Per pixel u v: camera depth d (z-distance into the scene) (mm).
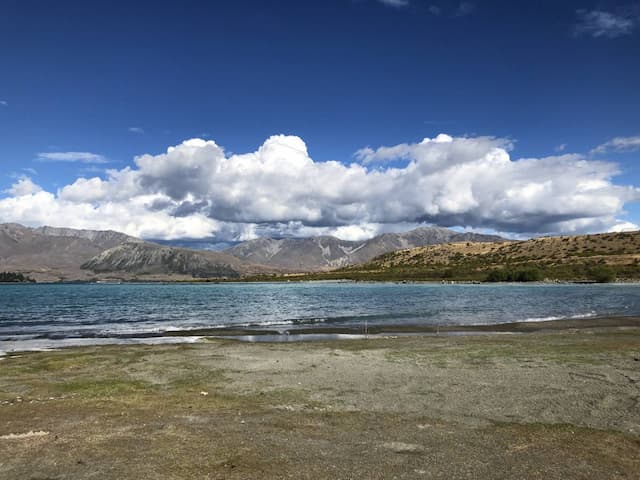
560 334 38906
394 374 22359
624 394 18250
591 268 196875
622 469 10781
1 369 24359
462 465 10914
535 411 15992
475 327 46438
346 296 119062
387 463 11000
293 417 15203
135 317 63812
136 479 9930
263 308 79125
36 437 12758
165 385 20391
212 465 10750
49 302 107125
